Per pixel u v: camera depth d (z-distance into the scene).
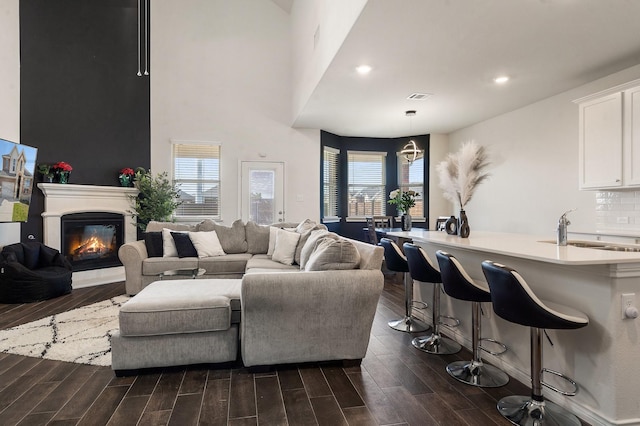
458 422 1.89
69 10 5.37
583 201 4.47
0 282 4.09
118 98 5.86
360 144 7.70
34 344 2.91
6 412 1.96
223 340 2.49
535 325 1.77
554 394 2.10
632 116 3.50
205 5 6.53
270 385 2.29
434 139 7.36
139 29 6.17
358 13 2.86
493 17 2.86
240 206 6.63
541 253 2.02
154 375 2.42
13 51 4.71
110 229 5.66
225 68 6.59
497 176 5.95
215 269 4.46
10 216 4.26
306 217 6.86
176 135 6.38
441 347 2.87
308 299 2.43
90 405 2.04
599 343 1.86
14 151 4.30
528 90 4.64
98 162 5.62
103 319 3.55
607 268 1.80
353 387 2.26
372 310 2.54
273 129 6.75
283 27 6.80
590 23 2.95
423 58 3.66
